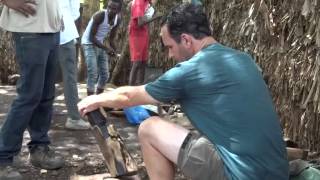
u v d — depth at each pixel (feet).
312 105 14.87
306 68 14.55
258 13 15.98
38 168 13.33
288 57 15.42
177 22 9.48
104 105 10.03
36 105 12.14
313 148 15.21
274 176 8.82
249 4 17.39
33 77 11.86
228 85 8.96
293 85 15.30
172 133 9.53
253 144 8.73
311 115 14.96
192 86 9.09
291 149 14.11
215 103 8.98
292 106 15.66
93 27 21.06
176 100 9.42
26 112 12.01
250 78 9.05
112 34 23.54
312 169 10.21
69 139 15.92
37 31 11.68
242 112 8.84
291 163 10.47
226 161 8.92
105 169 13.52
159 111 18.07
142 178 12.90
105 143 10.68
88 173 13.26
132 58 23.41
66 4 15.90
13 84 30.01
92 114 10.44
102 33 21.39
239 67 9.10
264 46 16.43
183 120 16.61
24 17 11.67
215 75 9.02
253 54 17.34
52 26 12.03
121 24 29.58
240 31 17.49
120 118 18.94
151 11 22.94
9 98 22.75
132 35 23.15
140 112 18.01
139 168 13.33
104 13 21.04
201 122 9.13
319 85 13.76
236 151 8.80
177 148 9.41
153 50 29.12
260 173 8.71
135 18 22.68
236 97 8.90
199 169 9.15
